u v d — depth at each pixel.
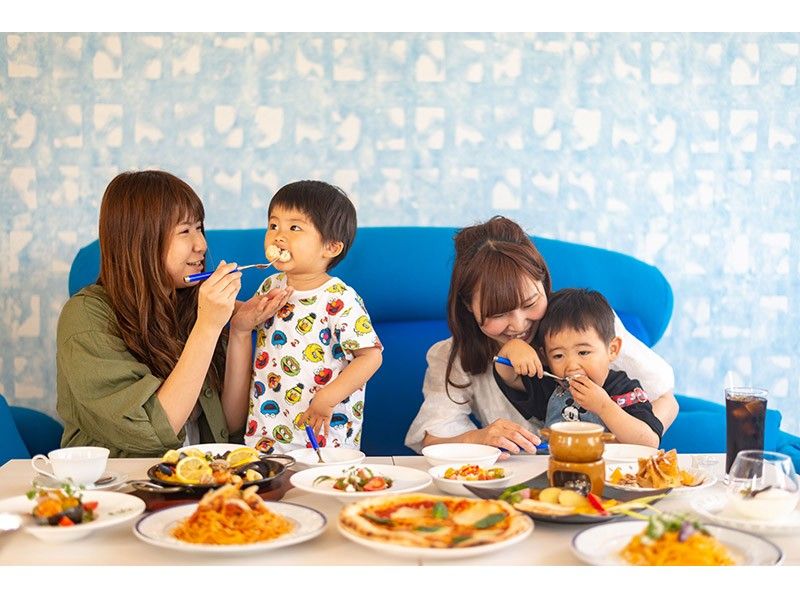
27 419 2.31
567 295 1.79
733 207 2.70
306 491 1.28
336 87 2.59
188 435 1.85
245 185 2.60
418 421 1.90
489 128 2.62
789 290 2.73
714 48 2.66
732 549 1.05
